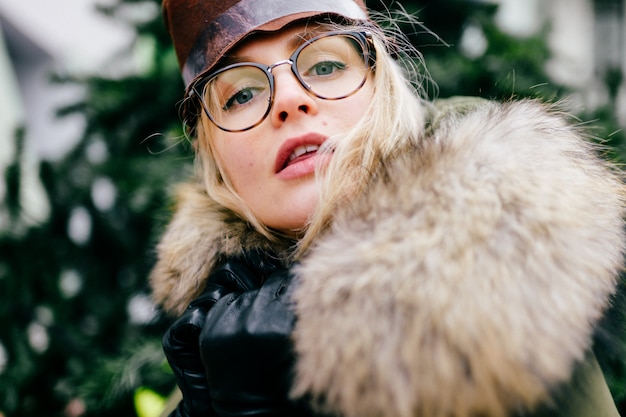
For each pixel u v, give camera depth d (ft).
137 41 4.92
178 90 4.44
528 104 1.85
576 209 1.50
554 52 4.58
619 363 2.19
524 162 1.53
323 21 2.08
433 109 2.50
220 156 2.22
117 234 4.58
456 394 1.27
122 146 4.65
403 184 1.54
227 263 2.10
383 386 1.31
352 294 1.40
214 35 2.11
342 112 2.03
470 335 1.28
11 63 9.16
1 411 4.00
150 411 3.65
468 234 1.39
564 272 1.38
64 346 4.27
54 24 9.23
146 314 4.17
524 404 1.27
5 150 6.82
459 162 1.51
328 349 1.39
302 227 2.02
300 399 1.45
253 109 2.08
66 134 9.05
